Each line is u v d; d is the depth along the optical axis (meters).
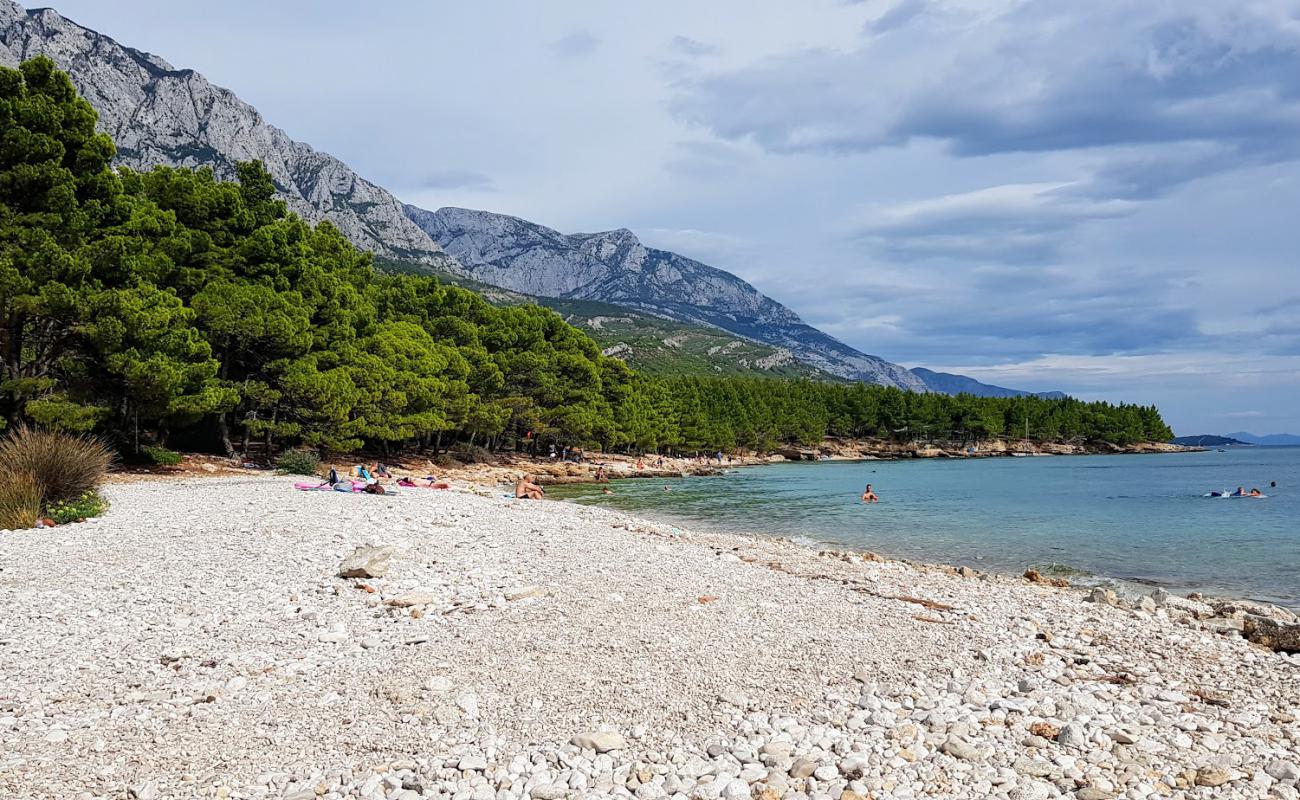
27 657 9.84
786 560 21.20
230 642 10.82
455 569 15.95
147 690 9.04
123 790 6.75
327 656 10.48
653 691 9.41
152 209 36.62
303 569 14.98
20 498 18.55
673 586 15.31
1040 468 109.19
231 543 16.92
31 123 28.81
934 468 108.81
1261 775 7.38
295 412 43.03
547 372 74.00
